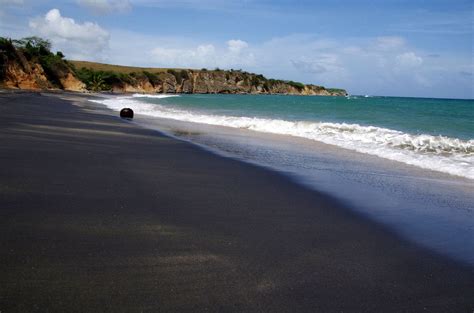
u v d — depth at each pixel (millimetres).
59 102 29438
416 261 3803
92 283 2910
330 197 6125
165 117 23641
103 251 3486
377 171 8539
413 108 40188
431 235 4590
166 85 130000
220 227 4426
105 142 10109
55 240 3619
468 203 6109
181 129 16359
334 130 16531
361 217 5184
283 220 4871
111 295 2768
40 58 78000
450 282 3365
